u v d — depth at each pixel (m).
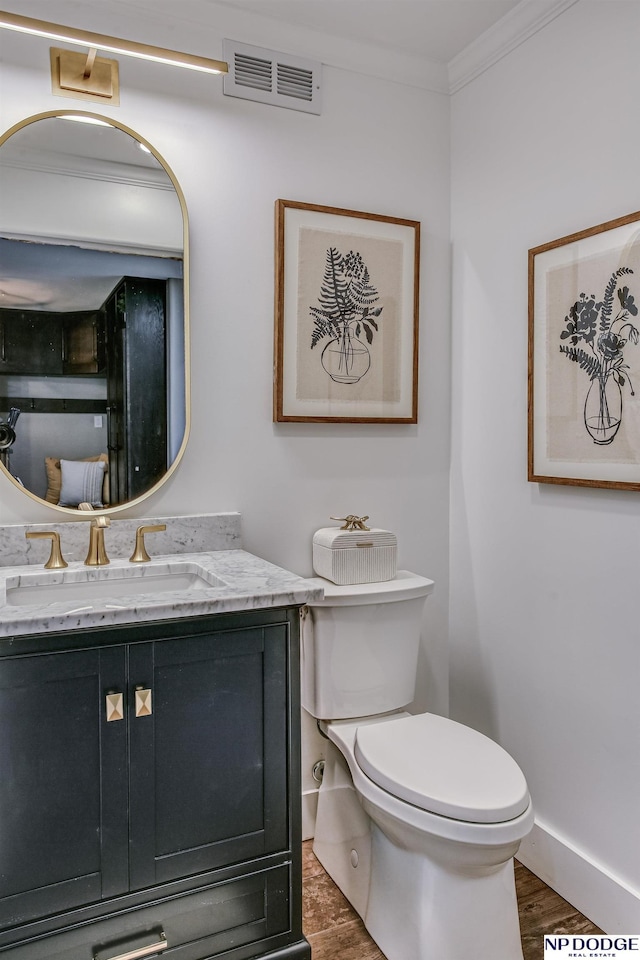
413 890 1.50
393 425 2.21
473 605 2.19
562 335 1.79
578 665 1.77
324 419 2.05
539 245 1.88
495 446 2.08
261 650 1.44
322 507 2.10
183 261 1.85
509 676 2.03
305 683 1.91
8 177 1.68
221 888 1.41
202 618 1.37
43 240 1.72
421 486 2.26
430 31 2.00
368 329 2.12
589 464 1.71
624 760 1.63
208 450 1.93
